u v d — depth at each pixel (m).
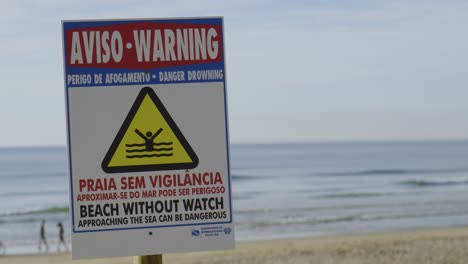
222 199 4.01
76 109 3.94
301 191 56.19
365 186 59.09
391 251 21.02
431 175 70.50
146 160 3.98
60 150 145.88
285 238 32.53
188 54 4.02
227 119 4.02
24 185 65.25
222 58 4.03
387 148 143.25
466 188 55.78
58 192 59.44
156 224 3.98
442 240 23.19
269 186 60.66
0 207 50.75
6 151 143.12
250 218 41.94
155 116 3.99
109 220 3.95
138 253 3.96
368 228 36.50
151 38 4.00
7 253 33.44
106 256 3.94
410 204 46.69
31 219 44.44
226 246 4.01
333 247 22.92
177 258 23.11
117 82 3.97
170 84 4.00
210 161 4.01
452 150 132.12
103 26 3.98
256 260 21.56
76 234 3.93
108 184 3.95
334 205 47.31
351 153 122.25
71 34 3.96
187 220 3.99
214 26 4.03
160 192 3.98
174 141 3.99
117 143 3.96
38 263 29.55
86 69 3.96
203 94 4.01
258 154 120.12
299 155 114.81
